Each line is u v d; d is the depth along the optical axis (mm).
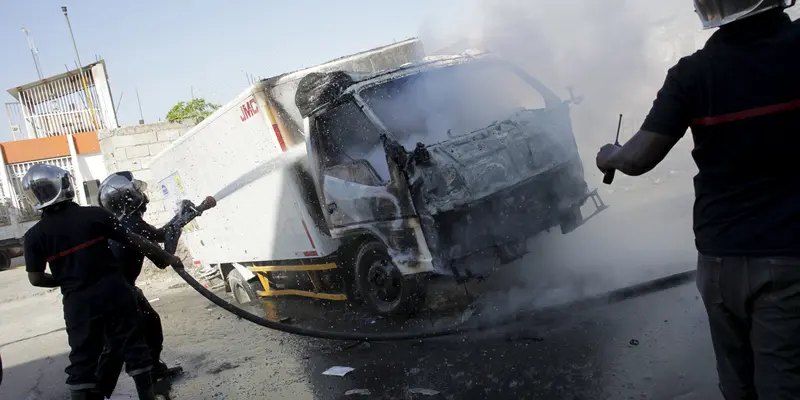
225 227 8008
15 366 6395
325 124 5707
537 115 5375
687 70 1978
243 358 5520
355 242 5965
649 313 4129
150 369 4188
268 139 6320
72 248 3914
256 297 8500
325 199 5715
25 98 20312
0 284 13570
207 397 4605
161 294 10281
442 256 4496
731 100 1858
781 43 1810
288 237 6676
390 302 5543
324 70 6785
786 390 1811
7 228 18547
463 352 4324
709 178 1965
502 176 4746
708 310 2080
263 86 6168
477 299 5266
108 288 3992
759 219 1835
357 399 3957
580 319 4328
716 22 1918
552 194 5043
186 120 13477
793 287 1768
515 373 3756
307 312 6914
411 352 4613
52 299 10578
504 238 4688
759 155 1821
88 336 3936
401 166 4570
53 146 18828
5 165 18578
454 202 4473
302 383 4508
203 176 8039
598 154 2379
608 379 3398
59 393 5215
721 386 2143
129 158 12984
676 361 3416
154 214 13000
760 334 1865
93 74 19922
